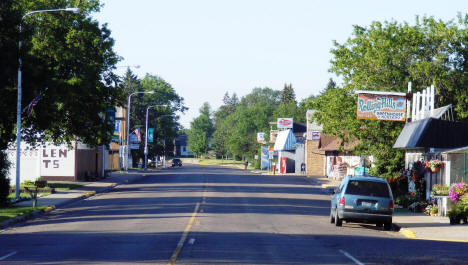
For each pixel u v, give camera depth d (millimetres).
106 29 45188
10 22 29672
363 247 16031
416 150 34875
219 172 87625
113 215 25281
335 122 41938
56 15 43094
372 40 42281
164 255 13758
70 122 44781
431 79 40594
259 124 155500
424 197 31750
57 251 14523
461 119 41688
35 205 28969
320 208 31328
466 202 23562
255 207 30156
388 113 34844
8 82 31562
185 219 23312
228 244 16016
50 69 35875
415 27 42406
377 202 22250
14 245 15852
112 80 46094
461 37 41031
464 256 14289
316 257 13883
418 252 15039
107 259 13133
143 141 112312
